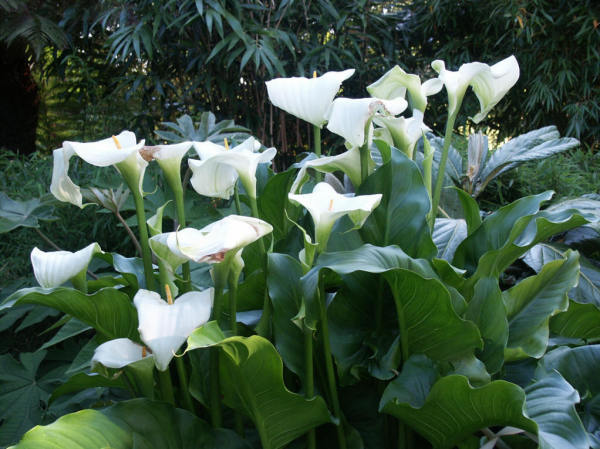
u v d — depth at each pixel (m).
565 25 4.15
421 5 4.66
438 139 2.74
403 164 1.38
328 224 1.21
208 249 1.09
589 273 2.05
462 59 4.54
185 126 2.85
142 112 4.54
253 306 1.50
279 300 1.27
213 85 4.21
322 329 1.27
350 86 4.67
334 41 4.27
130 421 1.17
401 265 1.21
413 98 1.43
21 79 5.16
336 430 1.35
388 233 1.38
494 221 1.45
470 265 1.48
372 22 4.48
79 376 1.37
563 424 1.11
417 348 1.30
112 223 2.89
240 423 1.33
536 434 1.07
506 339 1.28
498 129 4.84
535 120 4.38
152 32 3.83
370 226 1.39
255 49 3.51
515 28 4.25
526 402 1.18
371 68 4.57
